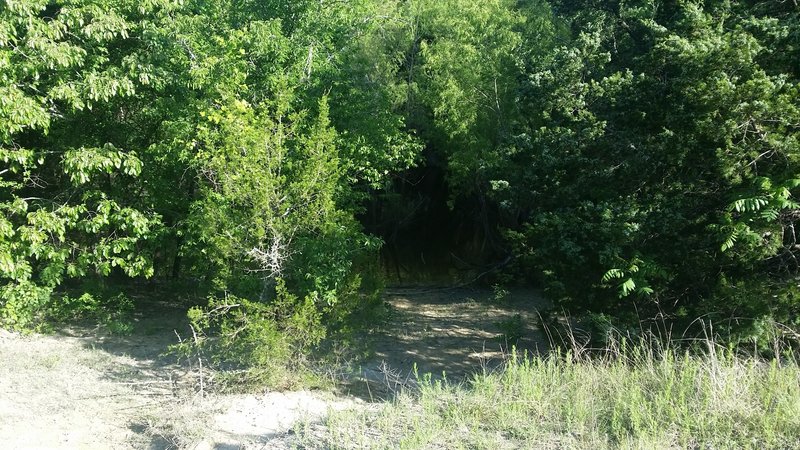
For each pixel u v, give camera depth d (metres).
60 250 10.48
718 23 9.14
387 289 18.03
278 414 6.91
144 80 10.25
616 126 9.31
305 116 10.09
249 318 7.85
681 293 8.68
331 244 8.06
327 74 11.72
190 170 10.91
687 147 8.09
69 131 11.23
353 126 11.95
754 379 5.89
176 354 9.56
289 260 8.15
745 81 7.77
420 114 18.52
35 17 10.24
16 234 10.38
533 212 11.30
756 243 7.19
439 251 24.23
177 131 10.20
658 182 8.82
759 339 7.34
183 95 10.77
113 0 10.82
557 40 16.14
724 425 5.14
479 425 5.53
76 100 9.86
